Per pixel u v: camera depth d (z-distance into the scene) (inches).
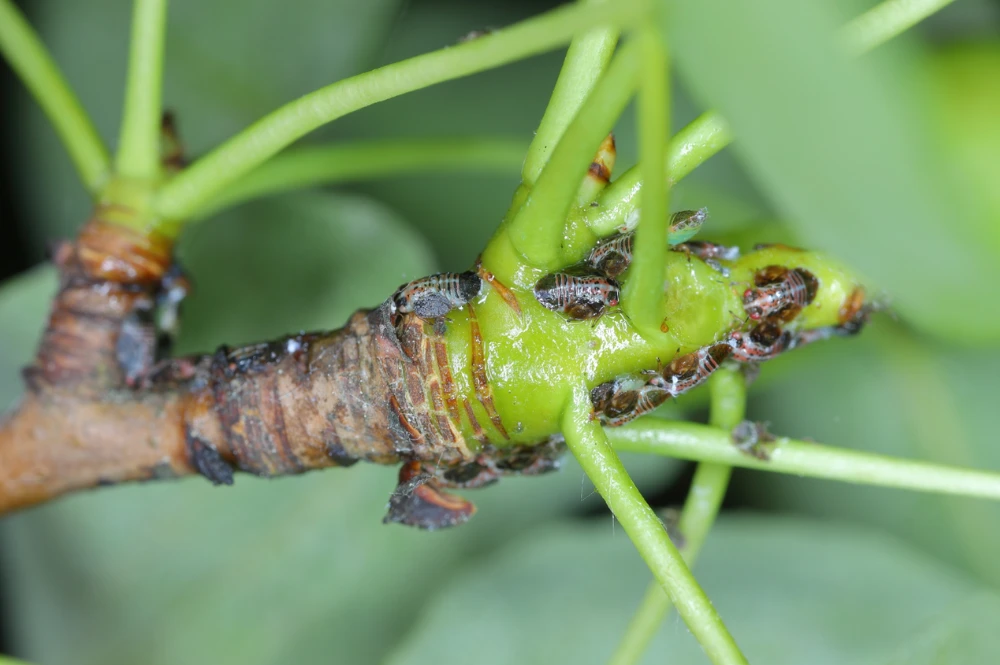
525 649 4.5
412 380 3.7
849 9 3.2
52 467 4.0
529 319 3.7
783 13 3.2
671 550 3.6
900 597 4.6
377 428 3.8
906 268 3.3
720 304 3.7
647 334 3.6
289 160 4.3
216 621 4.7
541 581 4.6
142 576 4.7
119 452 3.9
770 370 4.6
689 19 3.2
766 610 4.6
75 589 4.7
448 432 3.7
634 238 3.7
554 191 3.6
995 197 3.3
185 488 4.7
